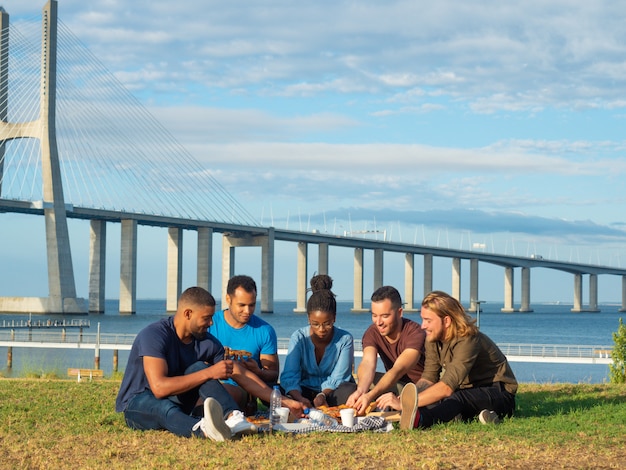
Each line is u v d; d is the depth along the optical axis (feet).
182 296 24.93
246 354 27.58
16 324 277.23
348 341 28.48
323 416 24.23
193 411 23.93
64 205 325.62
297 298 492.13
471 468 19.27
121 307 364.58
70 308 332.60
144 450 21.35
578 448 21.50
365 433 23.52
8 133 323.78
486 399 26.13
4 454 21.36
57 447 22.13
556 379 147.64
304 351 28.32
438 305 25.72
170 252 383.45
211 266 387.55
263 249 426.92
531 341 286.66
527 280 634.43
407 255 511.81
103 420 26.27
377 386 26.08
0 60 329.11
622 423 26.07
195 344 25.29
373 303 27.43
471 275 551.59
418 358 27.12
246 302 27.48
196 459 19.94
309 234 449.06
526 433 23.47
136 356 24.85
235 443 21.89
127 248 360.28
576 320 552.00
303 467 19.12
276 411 23.45
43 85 317.01
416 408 23.97
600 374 159.84
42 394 33.96
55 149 319.88
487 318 568.00
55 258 327.06
